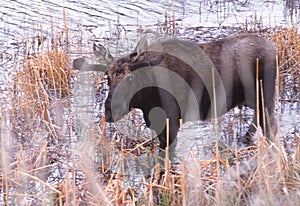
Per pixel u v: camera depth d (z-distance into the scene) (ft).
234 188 32.42
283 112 44.62
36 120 43.73
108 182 33.73
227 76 39.27
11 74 51.67
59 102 45.73
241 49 39.63
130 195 34.14
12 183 34.73
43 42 56.70
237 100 40.47
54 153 38.86
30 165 35.91
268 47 40.27
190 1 71.15
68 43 52.85
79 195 32.94
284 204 30.12
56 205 32.65
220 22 64.34
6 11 67.26
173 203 31.68
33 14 66.28
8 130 41.32
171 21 60.23
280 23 62.64
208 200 31.37
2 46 58.44
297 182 31.76
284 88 48.01
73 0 71.31
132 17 65.77
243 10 68.59
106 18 65.36
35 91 47.70
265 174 31.19
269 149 33.99
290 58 49.65
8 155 37.11
